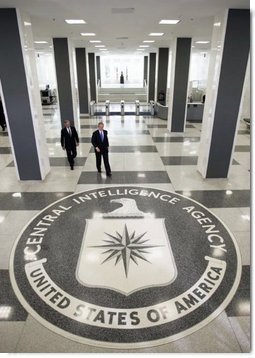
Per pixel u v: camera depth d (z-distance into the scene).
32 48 6.04
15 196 5.98
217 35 5.88
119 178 6.94
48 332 2.92
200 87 21.50
